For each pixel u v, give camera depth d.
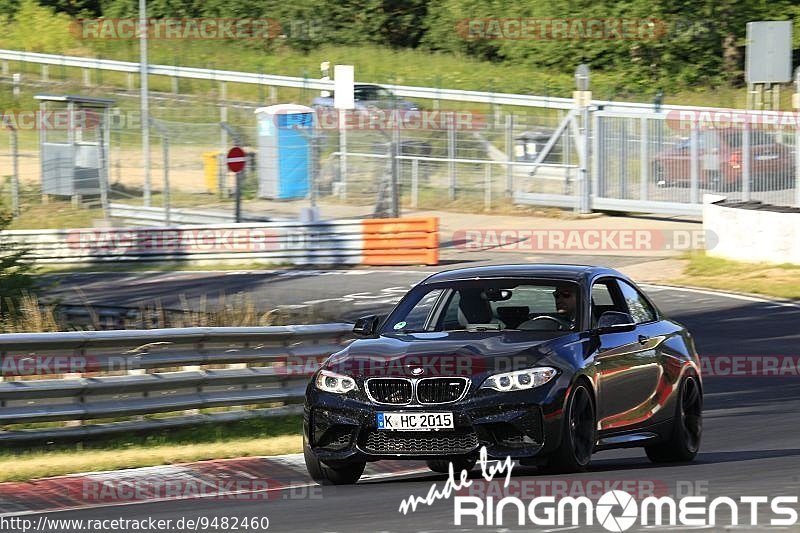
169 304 72.19
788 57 95.31
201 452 32.66
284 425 39.22
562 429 26.39
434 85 144.12
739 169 87.38
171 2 168.50
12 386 33.97
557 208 100.25
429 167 109.69
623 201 95.31
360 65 154.25
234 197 106.88
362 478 29.84
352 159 112.38
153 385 36.78
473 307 29.59
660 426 30.28
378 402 26.92
